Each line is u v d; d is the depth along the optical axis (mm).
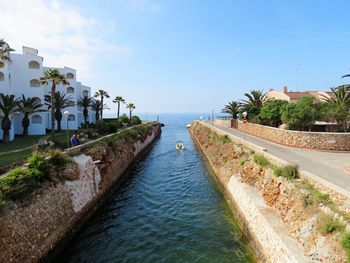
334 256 9414
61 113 49688
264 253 13305
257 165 20188
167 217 19703
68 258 14586
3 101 32188
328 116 30719
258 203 16234
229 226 18031
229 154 29203
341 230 9805
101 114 63062
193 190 26047
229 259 14062
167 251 15023
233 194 21328
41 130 43312
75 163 19797
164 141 68625
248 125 43812
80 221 18359
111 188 26141
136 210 21250
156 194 25125
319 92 54656
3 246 11367
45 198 15078
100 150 25469
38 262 13109
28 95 42875
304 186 13688
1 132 34281
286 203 14070
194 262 13852
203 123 70312
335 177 15242
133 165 37938
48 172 16281
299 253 10547
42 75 43812
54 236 14836
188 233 17094
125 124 67500
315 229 10891
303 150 25453
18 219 12594
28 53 46219
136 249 15320
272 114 36750
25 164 17906
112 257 14562
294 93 53719
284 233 12336
